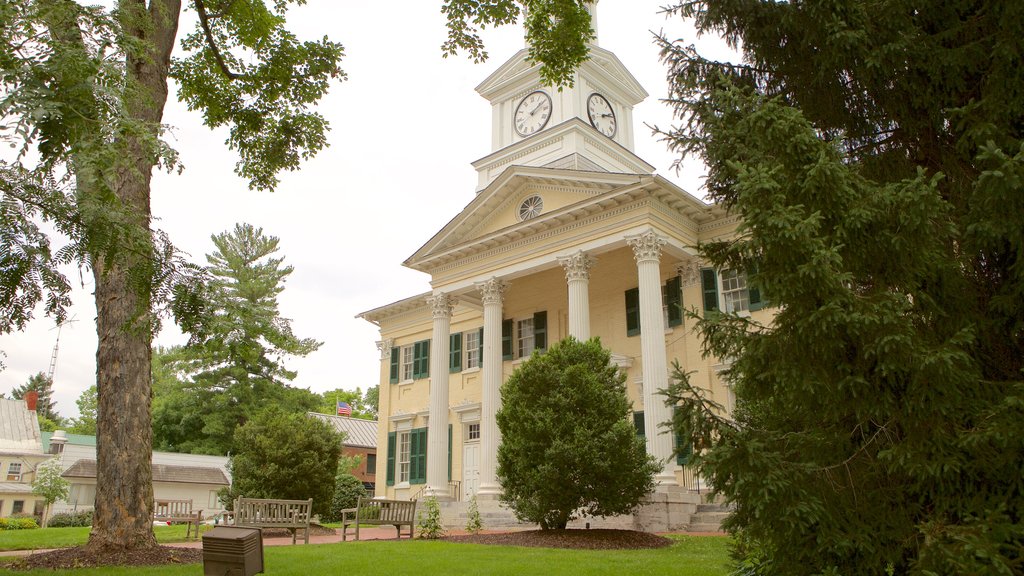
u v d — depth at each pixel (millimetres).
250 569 7668
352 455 53625
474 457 29797
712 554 11852
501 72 35438
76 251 6391
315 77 16547
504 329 29469
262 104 16641
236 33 15789
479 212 27328
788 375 5746
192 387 45094
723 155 7422
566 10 14430
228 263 45344
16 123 5309
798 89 7703
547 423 14812
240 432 22062
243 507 12969
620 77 35656
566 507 14734
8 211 6016
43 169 5895
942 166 6797
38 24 6027
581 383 15180
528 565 9680
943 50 6445
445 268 27984
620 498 14742
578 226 24156
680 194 22969
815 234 5453
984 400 5352
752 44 7824
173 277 7180
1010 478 5047
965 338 5137
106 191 6355
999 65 6047
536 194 26219
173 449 46344
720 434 5867
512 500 15602
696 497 20312
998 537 4789
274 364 46375
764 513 5383
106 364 10594
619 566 9742
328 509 21625
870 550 5355
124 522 10047
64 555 9711
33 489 39156
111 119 5992
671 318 24375
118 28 6574
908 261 5547
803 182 5820
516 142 33781
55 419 87125
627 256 26438
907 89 6777
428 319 33844
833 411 5812
